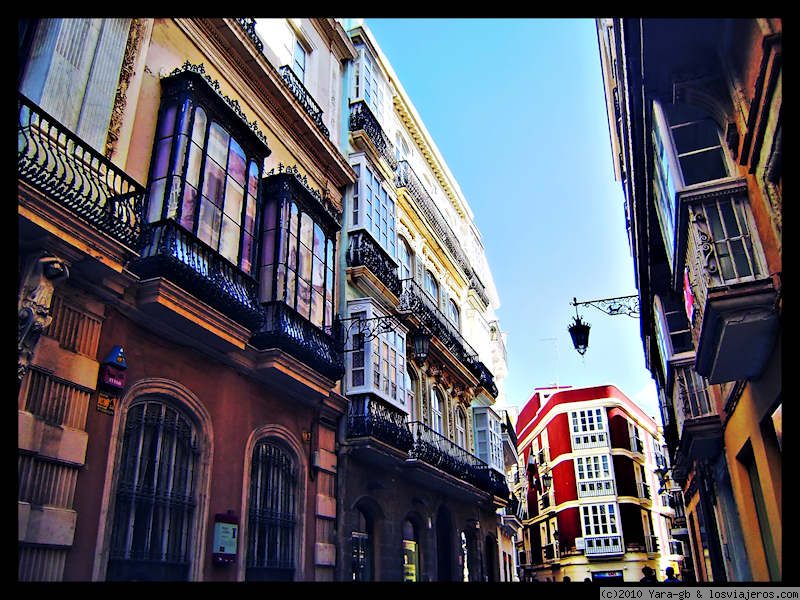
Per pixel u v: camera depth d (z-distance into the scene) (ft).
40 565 18.47
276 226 32.99
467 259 74.43
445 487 50.19
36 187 18.26
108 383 21.71
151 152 26.14
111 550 21.38
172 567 23.91
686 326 40.63
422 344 42.68
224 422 27.94
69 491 19.76
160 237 24.02
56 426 19.60
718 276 20.16
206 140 27.48
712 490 44.47
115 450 21.93
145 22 26.68
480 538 60.59
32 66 21.63
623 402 140.87
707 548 53.88
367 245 43.60
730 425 32.50
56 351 20.11
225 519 26.48
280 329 30.40
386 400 41.32
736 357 21.79
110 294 22.40
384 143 51.21
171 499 24.45
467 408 64.28
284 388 32.73
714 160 22.34
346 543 35.99
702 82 21.77
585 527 128.47
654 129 25.21
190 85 26.94
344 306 41.37
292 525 32.30
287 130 37.88
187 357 26.45
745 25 17.46
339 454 37.55
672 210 24.12
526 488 157.28
